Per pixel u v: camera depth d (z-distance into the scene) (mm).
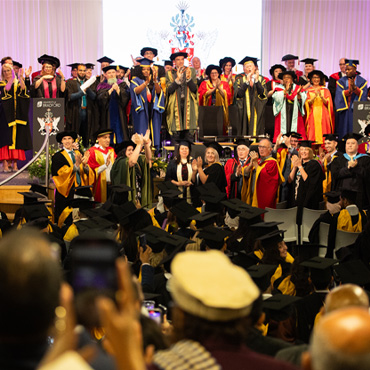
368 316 1278
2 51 17469
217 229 6676
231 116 14438
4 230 8227
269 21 17906
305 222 9703
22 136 12562
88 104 13688
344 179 10703
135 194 11242
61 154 11023
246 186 11258
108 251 2615
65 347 1304
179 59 13953
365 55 18422
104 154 11570
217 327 1851
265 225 6965
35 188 10117
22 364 1320
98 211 7777
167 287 4965
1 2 17375
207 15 17547
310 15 18188
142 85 13305
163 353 1749
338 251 7926
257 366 1865
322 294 5090
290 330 4441
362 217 8742
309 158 11125
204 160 12352
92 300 2455
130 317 1309
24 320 1281
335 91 15141
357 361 1226
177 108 14070
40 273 1277
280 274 5883
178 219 7559
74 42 17672
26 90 12695
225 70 15023
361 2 18359
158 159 12453
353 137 11164
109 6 17562
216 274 1859
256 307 2965
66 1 17578
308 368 1532
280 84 14820
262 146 11125
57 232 8086
